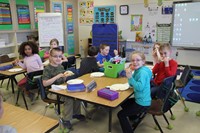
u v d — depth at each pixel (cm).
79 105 269
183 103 302
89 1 691
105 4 657
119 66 255
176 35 536
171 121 271
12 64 346
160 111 213
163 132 242
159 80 267
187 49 531
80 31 745
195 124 262
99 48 362
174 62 266
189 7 499
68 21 697
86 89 203
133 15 605
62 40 590
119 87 212
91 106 317
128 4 607
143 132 243
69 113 244
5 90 401
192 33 508
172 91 220
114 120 273
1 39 532
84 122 269
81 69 286
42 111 305
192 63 532
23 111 148
